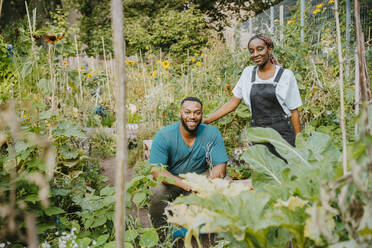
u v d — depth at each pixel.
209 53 7.43
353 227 0.78
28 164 1.90
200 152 2.46
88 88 6.85
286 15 7.34
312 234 0.85
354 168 0.73
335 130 3.42
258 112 2.61
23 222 1.61
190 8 14.22
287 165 1.26
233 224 0.91
